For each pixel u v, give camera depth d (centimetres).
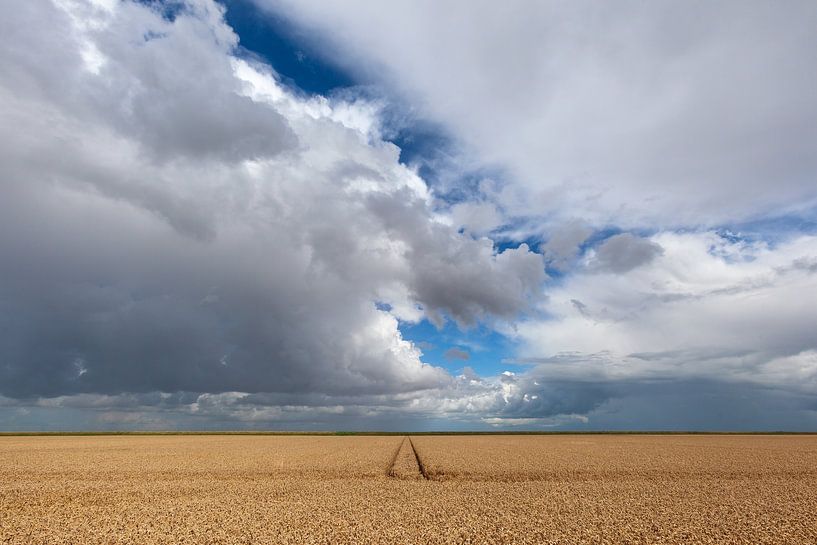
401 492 2939
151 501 2636
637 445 7931
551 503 2570
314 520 2172
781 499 2706
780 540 1888
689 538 1911
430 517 2236
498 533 1966
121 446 7581
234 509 2402
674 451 6412
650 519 2198
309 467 4312
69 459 5131
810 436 12838
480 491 2981
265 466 4409
